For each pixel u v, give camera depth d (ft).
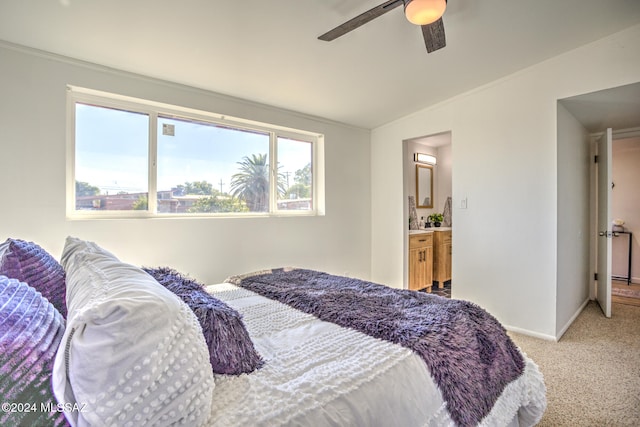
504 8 6.42
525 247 9.18
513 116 9.34
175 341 2.14
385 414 2.80
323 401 2.60
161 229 8.28
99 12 5.65
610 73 7.68
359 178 13.39
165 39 6.58
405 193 12.72
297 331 4.05
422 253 14.14
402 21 6.52
